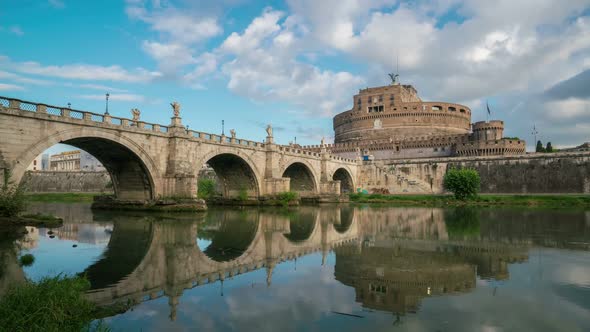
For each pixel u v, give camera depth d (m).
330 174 86.56
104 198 52.94
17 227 30.27
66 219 39.03
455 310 13.12
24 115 33.72
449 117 134.75
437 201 73.50
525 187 83.62
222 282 16.81
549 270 18.73
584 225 36.41
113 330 11.50
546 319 12.25
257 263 20.48
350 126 145.62
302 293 15.23
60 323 10.44
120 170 50.38
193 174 51.53
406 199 77.06
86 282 15.41
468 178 71.44
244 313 13.05
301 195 81.88
